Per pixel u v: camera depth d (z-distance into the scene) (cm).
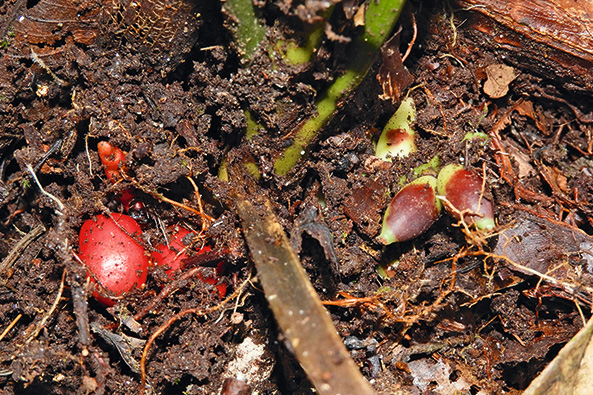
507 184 28
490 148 28
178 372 26
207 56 27
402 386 27
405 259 27
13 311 27
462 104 29
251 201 27
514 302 28
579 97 29
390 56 26
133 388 26
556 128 29
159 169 27
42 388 26
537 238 28
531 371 28
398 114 28
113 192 27
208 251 27
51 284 26
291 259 25
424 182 27
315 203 28
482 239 26
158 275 26
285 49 25
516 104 29
